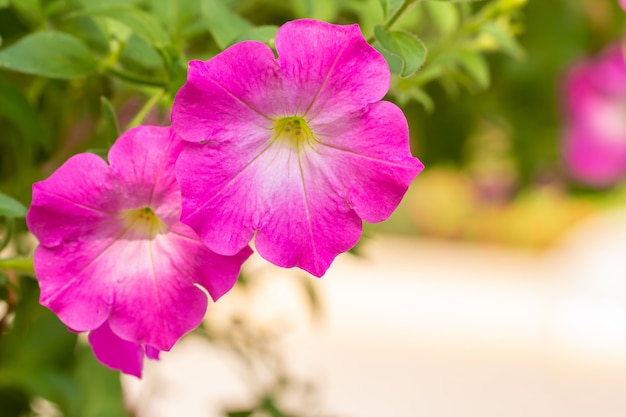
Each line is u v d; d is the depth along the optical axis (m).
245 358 0.70
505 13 0.60
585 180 1.23
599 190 1.33
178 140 0.47
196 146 0.46
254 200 0.47
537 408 1.63
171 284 0.48
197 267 0.48
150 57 0.53
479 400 1.64
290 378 0.72
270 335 0.73
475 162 1.07
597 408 1.65
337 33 0.46
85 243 0.47
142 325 0.48
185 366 1.41
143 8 0.56
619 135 1.10
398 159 0.46
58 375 0.61
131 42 0.53
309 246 0.48
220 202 0.47
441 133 0.93
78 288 0.48
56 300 0.47
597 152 1.13
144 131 0.47
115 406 0.61
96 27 0.54
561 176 1.25
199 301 0.48
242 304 0.70
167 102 0.52
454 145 0.94
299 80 0.46
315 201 0.47
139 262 0.48
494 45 0.63
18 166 0.60
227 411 0.69
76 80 0.59
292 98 0.46
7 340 0.60
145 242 0.48
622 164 1.16
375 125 0.46
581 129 1.09
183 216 0.46
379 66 0.46
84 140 0.60
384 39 0.48
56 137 0.61
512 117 1.02
